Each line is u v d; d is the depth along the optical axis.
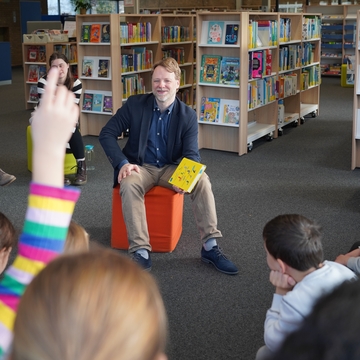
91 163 6.18
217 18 6.41
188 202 4.79
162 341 0.58
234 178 5.59
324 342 0.59
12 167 5.98
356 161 5.92
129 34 7.53
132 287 0.58
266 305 3.04
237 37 6.25
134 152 3.75
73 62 9.79
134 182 3.45
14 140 7.36
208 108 6.66
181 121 3.67
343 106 10.16
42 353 0.53
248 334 2.74
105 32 7.28
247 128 6.74
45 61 9.75
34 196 0.78
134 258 3.39
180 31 8.55
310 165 6.10
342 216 4.45
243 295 3.15
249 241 3.94
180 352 2.58
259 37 6.97
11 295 0.79
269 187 5.27
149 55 7.92
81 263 0.60
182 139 3.71
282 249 1.97
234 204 4.76
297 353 0.60
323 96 11.42
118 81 7.42
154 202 3.64
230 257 3.66
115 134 3.71
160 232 3.68
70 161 5.63
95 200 4.87
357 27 5.55
